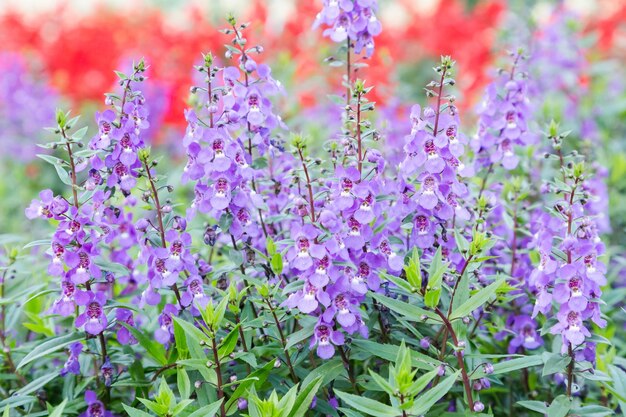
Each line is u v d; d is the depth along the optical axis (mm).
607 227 1111
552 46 1567
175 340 911
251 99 920
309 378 876
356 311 854
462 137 891
